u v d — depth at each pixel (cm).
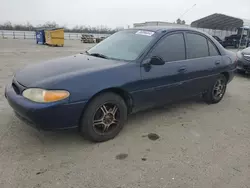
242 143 321
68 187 221
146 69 326
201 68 406
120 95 317
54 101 255
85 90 271
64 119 267
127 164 261
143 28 394
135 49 343
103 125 301
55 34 1986
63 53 1372
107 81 288
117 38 398
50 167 250
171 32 371
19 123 346
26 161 258
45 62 349
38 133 321
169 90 363
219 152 295
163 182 233
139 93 324
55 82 263
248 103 501
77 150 285
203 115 418
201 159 277
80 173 242
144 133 337
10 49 1500
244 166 267
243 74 834
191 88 403
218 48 458
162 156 279
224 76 480
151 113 413
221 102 500
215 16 2330
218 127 371
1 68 770
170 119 392
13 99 274
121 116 316
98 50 389
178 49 375
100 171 246
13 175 234
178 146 305
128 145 302
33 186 220
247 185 235
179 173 248
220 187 230
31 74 296
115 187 224
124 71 306
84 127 286
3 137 305
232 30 2880
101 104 291
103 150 287
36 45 2014
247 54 773
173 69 358
